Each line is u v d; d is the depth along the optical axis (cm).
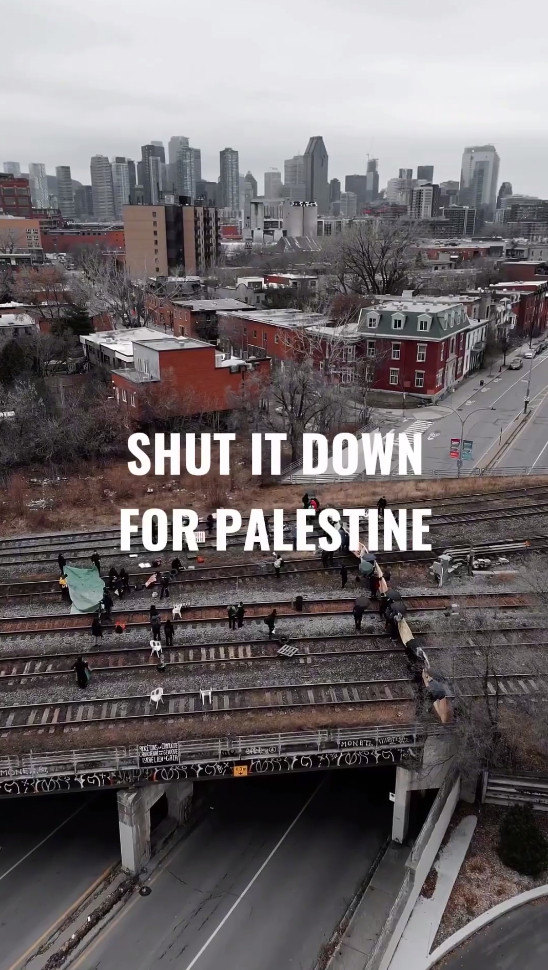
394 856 2439
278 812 2652
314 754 2348
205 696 2650
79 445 5769
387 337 7475
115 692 2719
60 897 2272
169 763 2275
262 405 6425
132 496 5075
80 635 3142
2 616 3331
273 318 8806
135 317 11212
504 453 5847
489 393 7894
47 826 2584
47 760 2247
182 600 3434
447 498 4797
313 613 3272
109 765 2262
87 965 2045
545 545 4028
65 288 11850
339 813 2650
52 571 3841
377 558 3853
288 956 2070
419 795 2670
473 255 18688
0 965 2041
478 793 2502
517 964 1967
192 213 15738
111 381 7119
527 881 2239
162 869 2388
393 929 1975
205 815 2633
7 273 12888
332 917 2200
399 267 11256
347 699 2648
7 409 6247
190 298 11594
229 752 2320
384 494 4897
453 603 3269
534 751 2572
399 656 2938
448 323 7644
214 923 2180
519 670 2827
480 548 3988
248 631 3141
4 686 2770
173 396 5994
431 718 2495
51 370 7969
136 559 3956
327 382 6669
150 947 2097
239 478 5331
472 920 2097
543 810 2442
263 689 2709
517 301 11031
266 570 3731
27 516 4725
